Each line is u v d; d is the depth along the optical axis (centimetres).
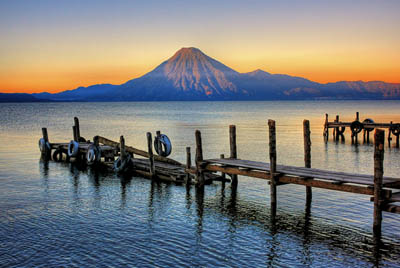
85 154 3584
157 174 2800
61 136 6041
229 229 1755
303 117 12519
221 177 2622
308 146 2180
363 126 5225
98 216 1950
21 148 4531
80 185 2642
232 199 2258
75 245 1567
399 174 2961
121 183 2697
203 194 2372
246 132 6619
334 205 2098
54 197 2323
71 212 2016
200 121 10144
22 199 2272
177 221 1870
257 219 1894
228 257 1458
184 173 2647
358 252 1498
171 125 8569
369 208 2033
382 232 1692
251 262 1419
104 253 1490
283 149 4419
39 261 1420
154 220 1884
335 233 1694
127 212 2017
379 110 18675
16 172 3103
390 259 1438
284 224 1817
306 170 2028
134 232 1717
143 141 5338
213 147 4603
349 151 4306
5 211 2030
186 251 1512
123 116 13188
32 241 1609
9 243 1587
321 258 1451
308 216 1928
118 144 3372
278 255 1477
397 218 1867
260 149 4419
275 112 17200
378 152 1566
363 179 1750
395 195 1633
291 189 2455
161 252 1500
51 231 1728
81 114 14738
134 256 1462
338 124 5494
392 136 6019
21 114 14500
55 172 3102
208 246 1559
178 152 4159
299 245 1569
